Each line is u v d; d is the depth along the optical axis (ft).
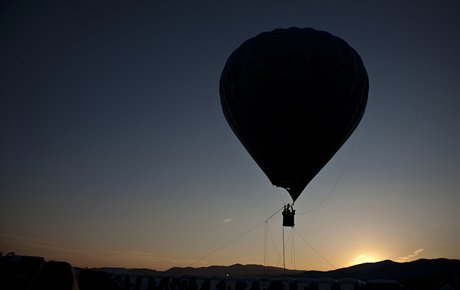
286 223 63.62
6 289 17.58
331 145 64.13
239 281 114.93
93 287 89.61
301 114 61.36
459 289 119.14
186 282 115.03
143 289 113.39
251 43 65.57
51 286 18.30
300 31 64.44
